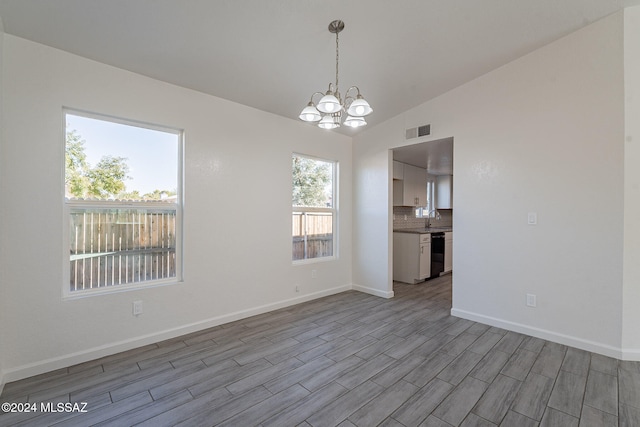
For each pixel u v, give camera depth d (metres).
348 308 3.83
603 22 2.56
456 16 2.39
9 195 2.13
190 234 3.03
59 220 2.34
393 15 2.32
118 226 2.69
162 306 2.85
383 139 4.34
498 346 2.74
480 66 3.13
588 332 2.66
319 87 3.23
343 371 2.31
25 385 2.10
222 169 3.27
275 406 1.89
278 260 3.80
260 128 3.62
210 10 2.10
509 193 3.12
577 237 2.72
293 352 2.62
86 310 2.45
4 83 2.11
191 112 3.05
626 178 2.48
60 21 2.07
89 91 2.47
